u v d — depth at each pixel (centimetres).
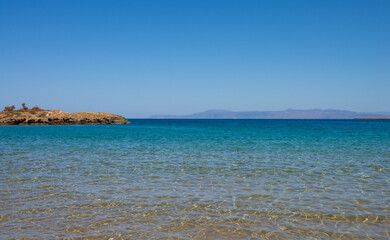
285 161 1953
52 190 1203
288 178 1441
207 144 3123
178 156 2194
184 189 1228
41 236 762
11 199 1077
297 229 814
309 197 1115
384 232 795
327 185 1300
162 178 1437
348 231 801
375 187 1265
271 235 775
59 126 8938
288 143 3206
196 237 763
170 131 6081
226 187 1262
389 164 1831
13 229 805
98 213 934
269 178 1441
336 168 1702
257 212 947
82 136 4416
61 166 1756
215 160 2000
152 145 3023
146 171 1614
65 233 782
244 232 793
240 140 3641
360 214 930
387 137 4053
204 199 1086
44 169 1656
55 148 2720
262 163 1875
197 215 919
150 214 927
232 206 1006
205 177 1462
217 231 800
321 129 6862
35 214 921
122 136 4453
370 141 3422
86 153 2366
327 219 888
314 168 1702
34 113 10288
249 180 1397
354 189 1230
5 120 9181
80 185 1289
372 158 2078
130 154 2312
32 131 5834
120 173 1555
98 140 3659
